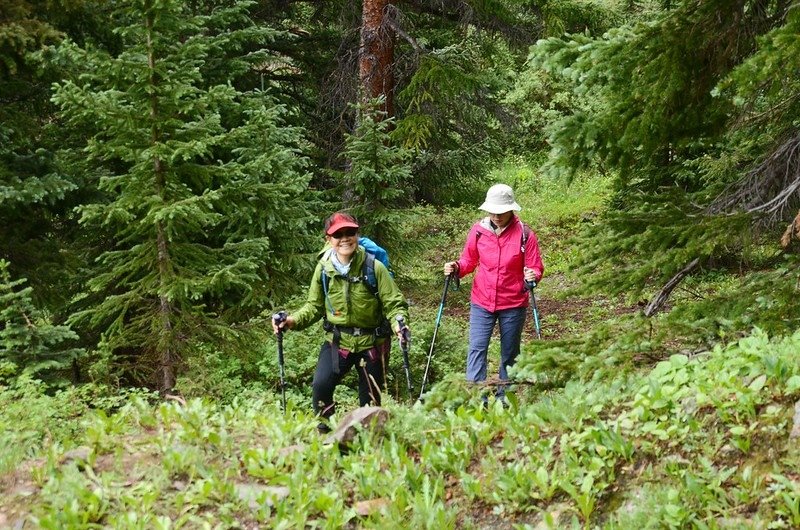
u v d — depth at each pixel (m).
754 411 3.61
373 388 5.46
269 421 4.78
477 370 6.52
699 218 4.80
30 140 7.92
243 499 3.82
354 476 4.07
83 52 6.71
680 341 4.57
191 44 6.95
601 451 3.78
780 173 4.91
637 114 4.55
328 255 5.32
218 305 8.65
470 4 13.03
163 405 4.86
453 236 17.64
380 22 12.82
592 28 13.05
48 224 8.10
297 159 8.52
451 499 3.89
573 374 4.48
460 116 14.77
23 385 5.64
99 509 3.68
